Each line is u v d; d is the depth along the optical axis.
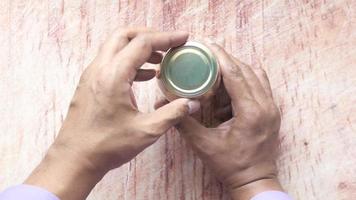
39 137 0.81
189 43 0.70
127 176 0.80
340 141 0.79
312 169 0.79
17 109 0.81
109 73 0.67
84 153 0.68
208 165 0.76
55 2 0.82
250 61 0.80
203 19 0.80
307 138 0.79
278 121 0.75
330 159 0.79
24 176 0.81
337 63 0.79
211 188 0.79
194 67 0.70
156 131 0.68
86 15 0.81
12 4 0.82
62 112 0.81
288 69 0.80
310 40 0.79
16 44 0.82
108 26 0.81
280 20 0.80
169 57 0.70
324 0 0.80
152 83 0.80
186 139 0.75
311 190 0.79
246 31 0.80
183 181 0.80
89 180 0.69
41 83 0.81
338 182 0.79
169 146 0.80
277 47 0.80
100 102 0.67
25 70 0.81
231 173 0.74
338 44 0.79
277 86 0.80
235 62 0.74
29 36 0.82
